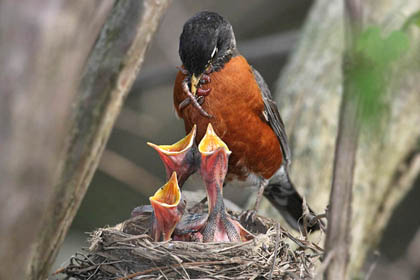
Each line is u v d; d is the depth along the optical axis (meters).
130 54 4.93
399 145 12.04
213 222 7.94
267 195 10.82
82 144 4.74
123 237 6.94
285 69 14.20
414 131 12.27
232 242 7.01
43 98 2.58
